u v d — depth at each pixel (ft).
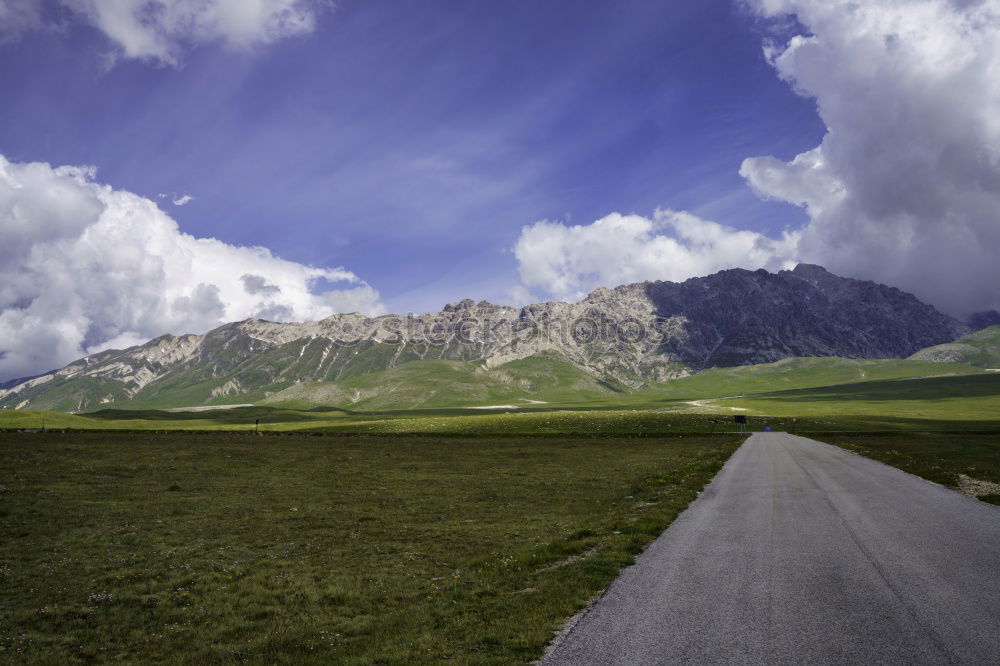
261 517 104.32
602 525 79.71
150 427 550.77
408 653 36.11
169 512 109.40
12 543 83.71
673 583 45.19
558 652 32.37
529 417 457.27
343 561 71.67
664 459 205.77
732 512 79.82
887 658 29.17
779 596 40.19
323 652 40.22
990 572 44.68
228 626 49.16
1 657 43.55
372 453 247.91
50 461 196.34
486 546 77.41
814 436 312.91
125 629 49.57
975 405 627.46
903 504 79.92
